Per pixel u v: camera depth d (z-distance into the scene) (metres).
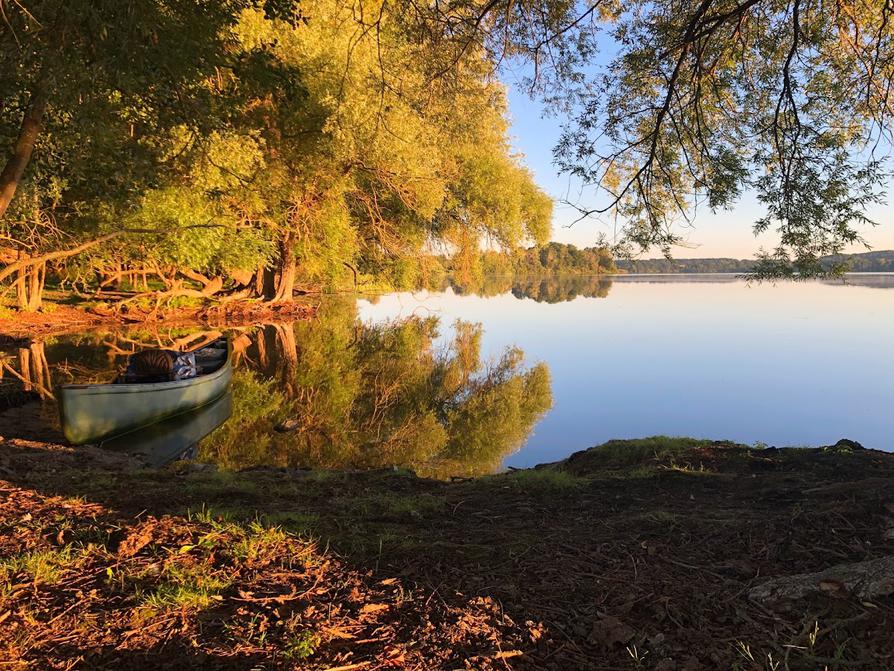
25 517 3.58
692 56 5.86
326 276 28.86
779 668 2.17
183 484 5.10
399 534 3.65
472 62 6.64
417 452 10.09
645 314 33.47
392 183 22.33
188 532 3.40
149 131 7.61
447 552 3.29
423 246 29.41
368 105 15.87
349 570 3.01
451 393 15.80
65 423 8.23
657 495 4.65
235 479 5.53
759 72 6.00
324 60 15.94
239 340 21.52
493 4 5.58
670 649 2.32
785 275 5.58
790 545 3.23
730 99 6.09
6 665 2.14
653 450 6.51
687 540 3.47
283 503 4.45
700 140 5.75
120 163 8.59
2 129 8.09
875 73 5.40
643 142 6.07
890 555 2.92
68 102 6.03
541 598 2.74
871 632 2.32
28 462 5.79
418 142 19.12
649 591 2.80
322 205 22.69
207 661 2.20
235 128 10.80
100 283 26.72
